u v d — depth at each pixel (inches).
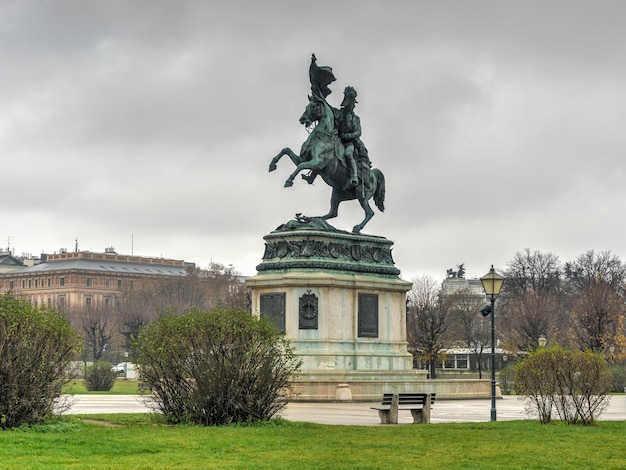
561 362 1373.0
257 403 1280.8
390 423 1387.8
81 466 864.9
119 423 1290.6
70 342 1192.8
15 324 1136.2
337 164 2128.4
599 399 1408.7
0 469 829.2
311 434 1166.3
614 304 4589.1
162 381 1305.4
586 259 5979.3
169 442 1055.0
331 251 2065.7
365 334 2059.5
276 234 2086.6
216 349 1274.6
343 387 1868.8
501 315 5575.8
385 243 2172.7
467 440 1140.5
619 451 1053.2
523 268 5718.5
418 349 4133.9
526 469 918.4
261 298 2046.0
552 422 1379.2
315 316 1998.0
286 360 1326.3
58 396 1202.0
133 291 7239.2
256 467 893.2
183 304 6269.7
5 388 1127.6
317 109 2138.3
